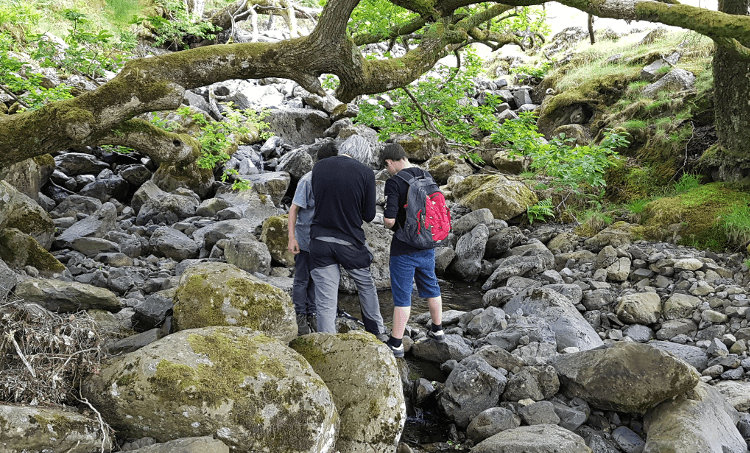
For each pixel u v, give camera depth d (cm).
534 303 534
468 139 755
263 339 318
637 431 377
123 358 304
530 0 389
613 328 539
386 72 393
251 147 1138
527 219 838
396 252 443
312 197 455
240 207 852
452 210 877
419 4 416
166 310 425
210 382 279
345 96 402
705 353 469
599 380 383
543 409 382
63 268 548
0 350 286
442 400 406
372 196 419
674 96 995
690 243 690
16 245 529
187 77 352
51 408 276
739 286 571
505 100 1351
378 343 340
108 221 702
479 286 693
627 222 775
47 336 295
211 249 702
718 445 339
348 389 328
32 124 348
